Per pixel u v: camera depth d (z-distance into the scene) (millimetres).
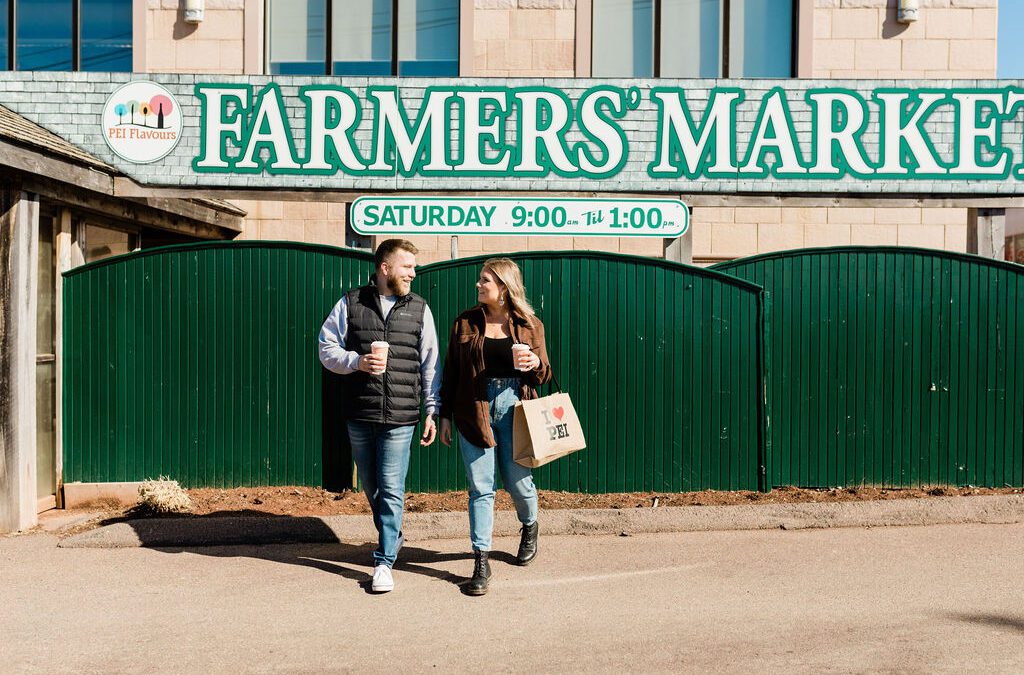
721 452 6703
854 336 6734
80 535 5730
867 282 6727
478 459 4711
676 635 4098
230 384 6746
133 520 5902
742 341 6688
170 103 7102
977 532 5820
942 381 6723
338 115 7168
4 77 7035
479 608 4480
